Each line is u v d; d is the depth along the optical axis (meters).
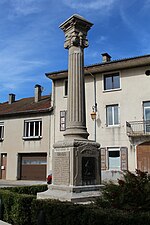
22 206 7.45
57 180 9.02
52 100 27.30
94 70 25.44
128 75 24.45
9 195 8.14
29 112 28.02
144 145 23.05
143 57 23.09
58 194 8.53
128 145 23.58
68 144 8.85
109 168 24.09
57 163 9.13
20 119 28.88
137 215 5.46
